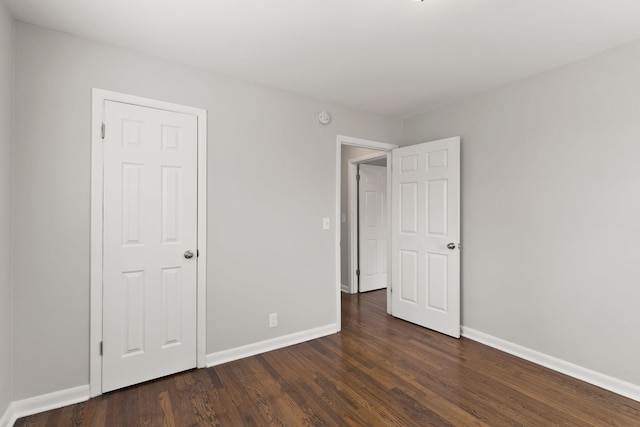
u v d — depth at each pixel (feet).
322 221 10.43
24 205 6.30
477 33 6.66
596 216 7.40
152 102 7.57
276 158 9.47
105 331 7.05
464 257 10.25
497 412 6.36
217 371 8.04
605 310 7.26
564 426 5.93
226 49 7.33
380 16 6.12
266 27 6.48
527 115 8.68
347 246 15.81
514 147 8.96
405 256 11.66
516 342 8.89
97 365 6.95
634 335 6.84
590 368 7.48
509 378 7.66
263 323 9.24
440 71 8.41
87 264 6.87
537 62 7.88
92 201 6.89
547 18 6.13
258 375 7.84
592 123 7.48
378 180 16.51
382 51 7.41
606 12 5.93
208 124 8.34
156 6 5.82
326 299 10.50
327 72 8.48
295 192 9.84
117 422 6.10
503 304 9.20
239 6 5.82
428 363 8.43
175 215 7.87
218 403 6.70
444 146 10.36
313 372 7.98
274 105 9.43
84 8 5.87
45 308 6.49
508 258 9.09
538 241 8.43
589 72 7.55
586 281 7.56
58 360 6.61
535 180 8.50
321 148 10.40
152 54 7.54
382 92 9.78
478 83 9.14
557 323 8.06
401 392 7.08
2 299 5.77
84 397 6.82
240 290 8.84
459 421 6.10
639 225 6.79
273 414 6.34
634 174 6.86
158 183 7.65
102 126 7.00
